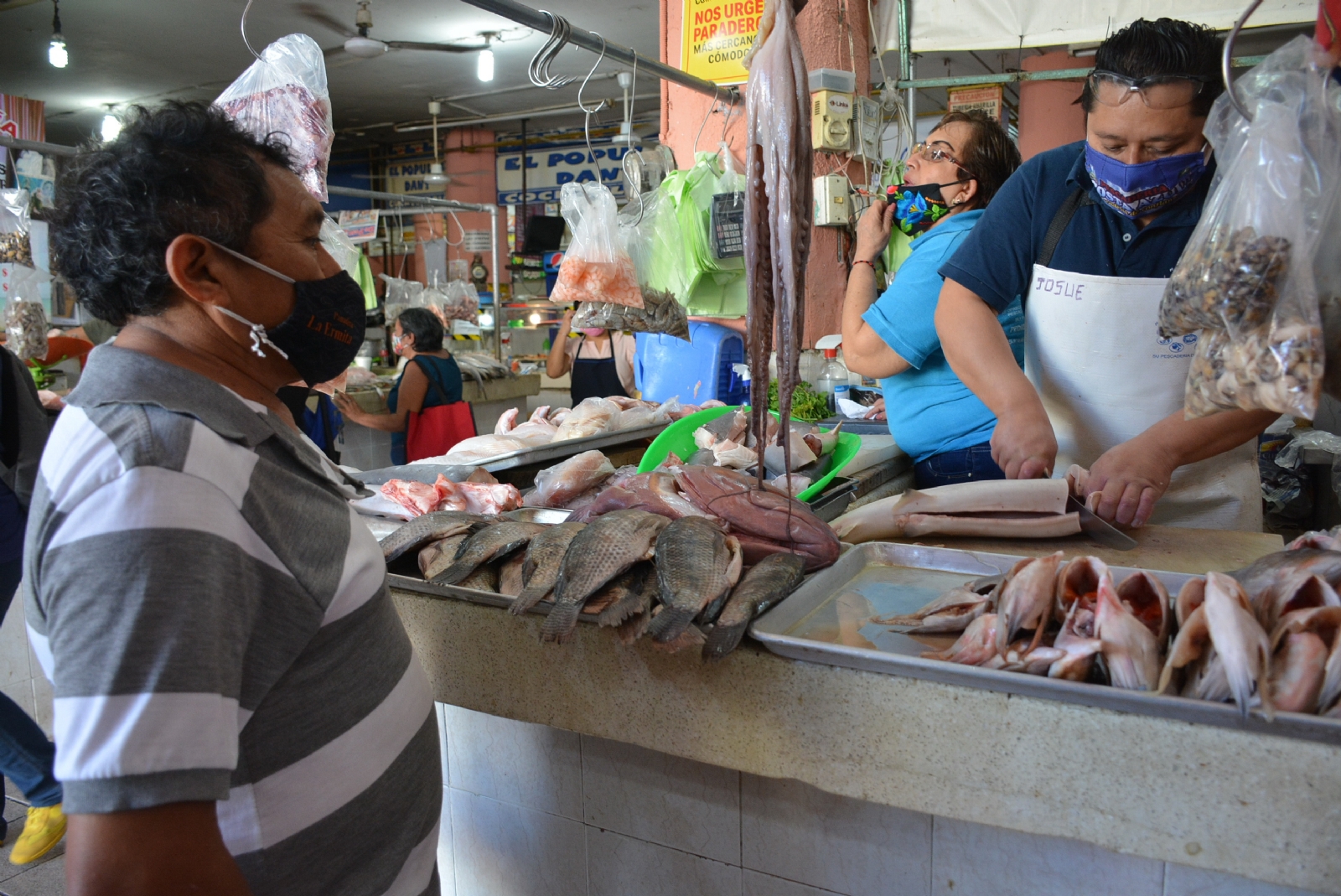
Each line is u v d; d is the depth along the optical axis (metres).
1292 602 1.08
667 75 2.80
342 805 1.02
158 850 0.76
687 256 3.36
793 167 1.01
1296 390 1.05
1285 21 3.53
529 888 1.78
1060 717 1.05
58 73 9.30
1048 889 1.28
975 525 1.77
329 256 1.09
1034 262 2.05
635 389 4.70
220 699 0.80
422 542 1.66
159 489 0.80
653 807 1.59
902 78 4.04
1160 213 1.88
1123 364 2.00
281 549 0.92
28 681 3.04
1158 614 1.13
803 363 3.71
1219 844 0.99
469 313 7.93
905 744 1.15
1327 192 1.08
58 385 4.85
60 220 0.94
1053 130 7.02
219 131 0.96
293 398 2.73
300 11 7.48
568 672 1.42
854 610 1.42
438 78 9.70
